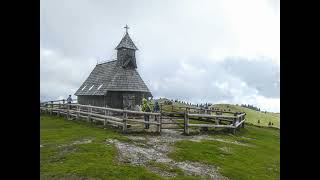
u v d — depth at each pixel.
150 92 38.31
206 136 22.94
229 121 28.05
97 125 25.97
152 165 13.91
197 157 15.88
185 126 22.56
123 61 37.44
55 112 35.38
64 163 13.34
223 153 17.50
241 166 15.09
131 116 32.72
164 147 17.77
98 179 11.32
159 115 22.28
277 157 18.55
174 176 12.51
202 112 35.31
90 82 43.09
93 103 39.03
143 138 20.31
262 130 35.09
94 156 14.74
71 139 19.22
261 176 13.62
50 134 21.47
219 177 12.95
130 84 36.50
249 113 106.56
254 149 20.25
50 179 10.92
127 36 38.25
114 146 17.17
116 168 12.87
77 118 29.67
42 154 14.99
